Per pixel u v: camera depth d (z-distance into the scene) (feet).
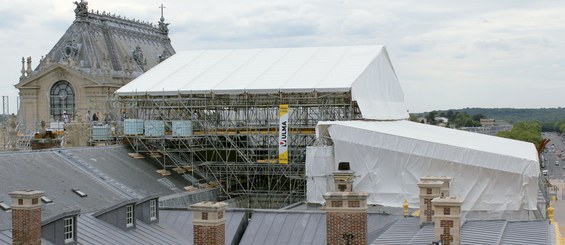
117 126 338.13
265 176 339.98
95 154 287.07
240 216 225.35
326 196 145.07
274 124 336.08
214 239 152.15
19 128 470.80
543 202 309.63
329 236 145.59
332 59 353.10
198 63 367.25
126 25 618.03
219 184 318.04
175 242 208.44
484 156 263.70
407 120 428.56
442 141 277.23
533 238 160.76
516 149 292.40
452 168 268.21
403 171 274.36
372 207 270.87
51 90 526.98
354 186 278.46
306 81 325.62
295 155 319.27
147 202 214.90
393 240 167.02
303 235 214.48
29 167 226.79
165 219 229.25
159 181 294.87
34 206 159.84
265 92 322.34
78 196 219.20
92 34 561.84
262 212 226.17
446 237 141.79
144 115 352.28
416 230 176.35
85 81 515.91
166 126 342.85
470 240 157.89
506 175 263.29
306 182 305.73
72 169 244.22
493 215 264.52
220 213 154.61
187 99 333.62
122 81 538.06
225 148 319.88
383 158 276.62
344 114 326.65
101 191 233.55
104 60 527.40
